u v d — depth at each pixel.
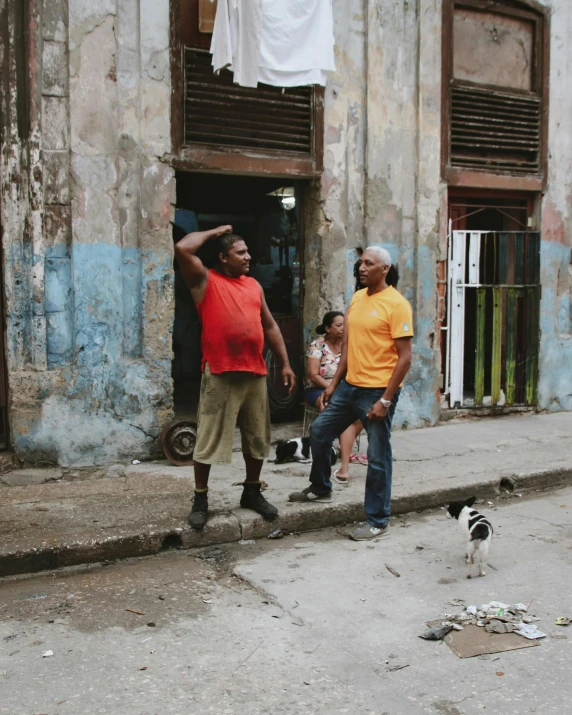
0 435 6.59
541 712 3.07
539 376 9.45
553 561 4.83
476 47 8.86
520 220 9.47
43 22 6.38
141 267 6.92
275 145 7.62
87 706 3.12
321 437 5.46
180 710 3.09
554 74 9.29
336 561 4.85
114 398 6.82
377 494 5.32
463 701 3.17
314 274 8.07
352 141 8.04
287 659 3.54
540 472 6.75
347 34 7.91
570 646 3.65
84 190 6.61
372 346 5.14
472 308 9.62
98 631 3.83
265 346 8.16
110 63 6.64
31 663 3.49
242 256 5.01
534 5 9.05
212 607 4.15
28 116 6.38
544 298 9.41
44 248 6.51
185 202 9.73
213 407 5.00
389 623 3.93
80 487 6.12
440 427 8.66
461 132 8.77
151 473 6.56
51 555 4.70
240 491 5.96
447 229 8.77
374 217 8.20
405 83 8.27
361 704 3.15
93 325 6.71
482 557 4.53
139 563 4.86
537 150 9.25
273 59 7.07
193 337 11.20
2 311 6.48
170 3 6.93
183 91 7.05
